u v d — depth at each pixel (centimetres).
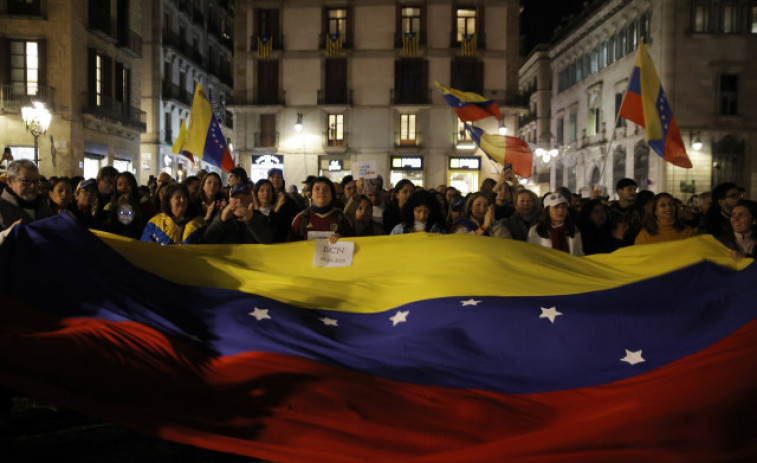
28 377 353
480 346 485
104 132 3381
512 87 4128
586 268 653
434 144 4131
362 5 4122
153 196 1049
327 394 394
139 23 3734
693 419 351
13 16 2919
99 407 340
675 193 3728
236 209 673
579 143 5072
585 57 5041
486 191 1095
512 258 641
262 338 473
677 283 594
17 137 2948
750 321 459
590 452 321
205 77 5444
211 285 582
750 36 3750
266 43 4138
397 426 364
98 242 546
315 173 4178
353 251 659
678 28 3731
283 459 317
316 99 4162
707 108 3756
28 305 460
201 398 386
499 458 316
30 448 379
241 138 4200
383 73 4131
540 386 436
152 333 434
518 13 4116
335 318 551
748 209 738
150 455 376
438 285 594
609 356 465
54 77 2983
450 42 4119
